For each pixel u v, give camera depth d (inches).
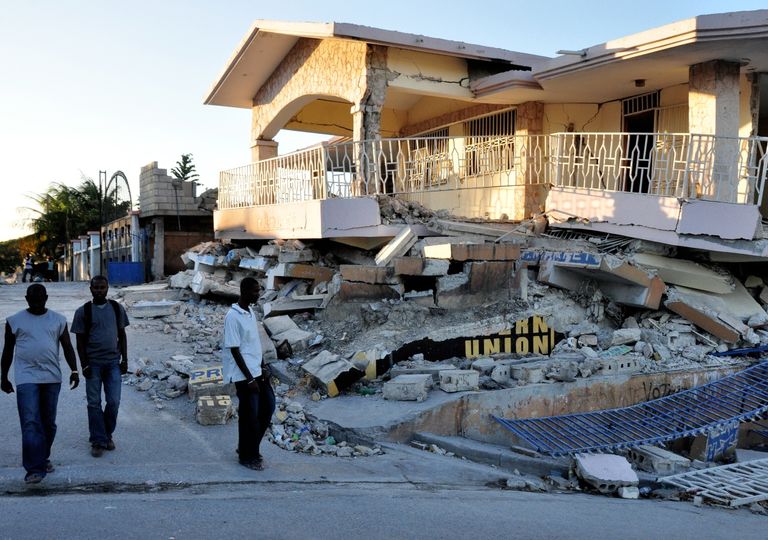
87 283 897.5
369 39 481.4
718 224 396.8
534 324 391.9
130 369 361.7
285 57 613.0
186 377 344.8
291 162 528.1
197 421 295.3
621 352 383.6
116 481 222.4
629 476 272.1
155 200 916.0
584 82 498.0
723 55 420.8
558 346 395.9
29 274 1118.4
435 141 663.1
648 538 195.6
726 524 225.5
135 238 972.6
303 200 496.7
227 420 299.4
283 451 272.8
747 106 467.5
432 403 313.1
